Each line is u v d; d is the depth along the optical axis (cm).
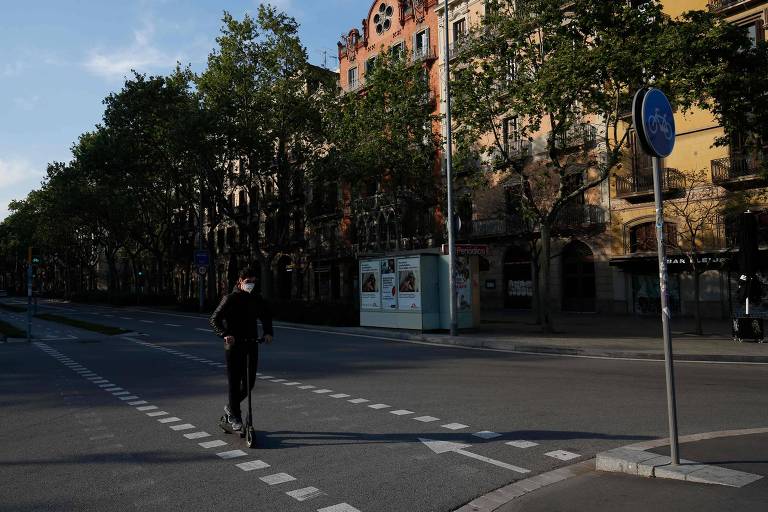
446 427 669
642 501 405
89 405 845
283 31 3325
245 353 634
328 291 4656
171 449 598
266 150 3372
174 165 4116
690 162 2478
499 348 1586
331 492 463
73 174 4697
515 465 527
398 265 2097
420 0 3844
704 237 2384
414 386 952
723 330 1912
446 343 1742
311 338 1934
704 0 2444
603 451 530
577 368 1148
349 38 4500
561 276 3042
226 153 3403
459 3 3556
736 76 1584
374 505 434
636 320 2453
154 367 1242
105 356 1468
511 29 1883
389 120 2888
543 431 642
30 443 636
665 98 500
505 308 3331
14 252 9188
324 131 3359
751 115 1766
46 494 469
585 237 2888
